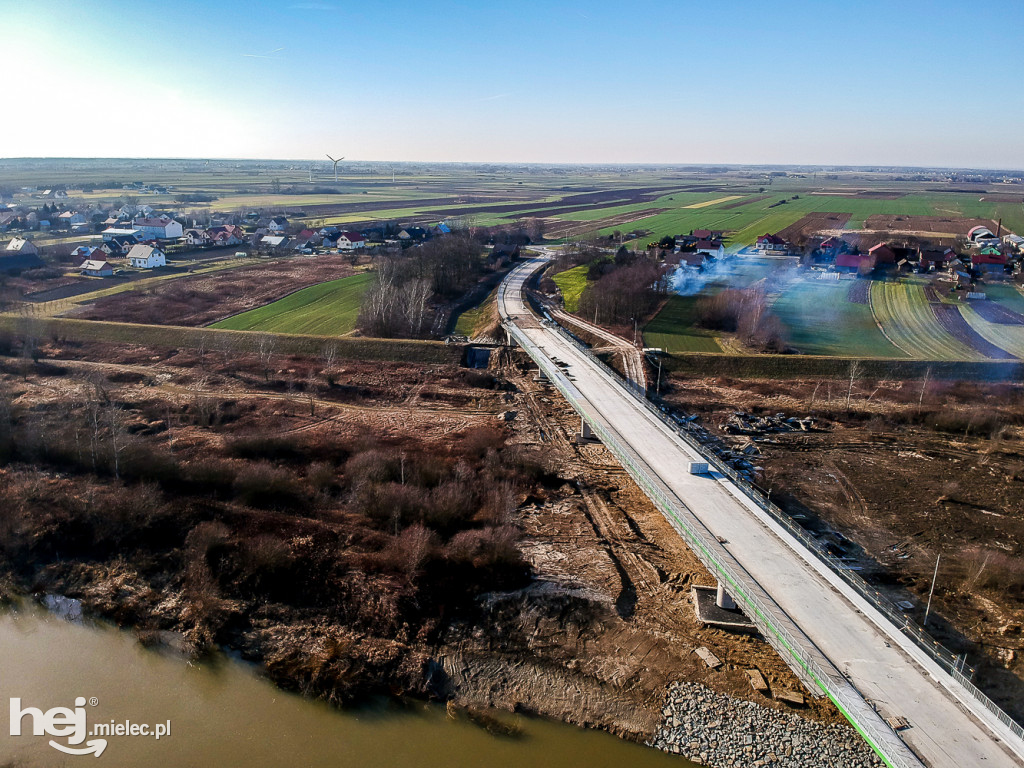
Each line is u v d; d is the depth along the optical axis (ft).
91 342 342.23
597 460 241.55
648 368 323.78
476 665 149.38
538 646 153.69
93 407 252.01
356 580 168.14
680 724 133.18
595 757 127.44
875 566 180.55
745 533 157.48
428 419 270.87
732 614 158.10
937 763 97.96
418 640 155.33
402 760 125.90
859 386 308.19
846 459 244.63
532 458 236.02
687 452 202.39
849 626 126.82
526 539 190.08
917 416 277.85
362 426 260.62
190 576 171.73
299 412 271.28
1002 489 222.69
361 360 330.13
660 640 152.66
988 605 164.66
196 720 133.49
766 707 134.92
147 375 305.94
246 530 185.37
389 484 206.28
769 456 246.47
